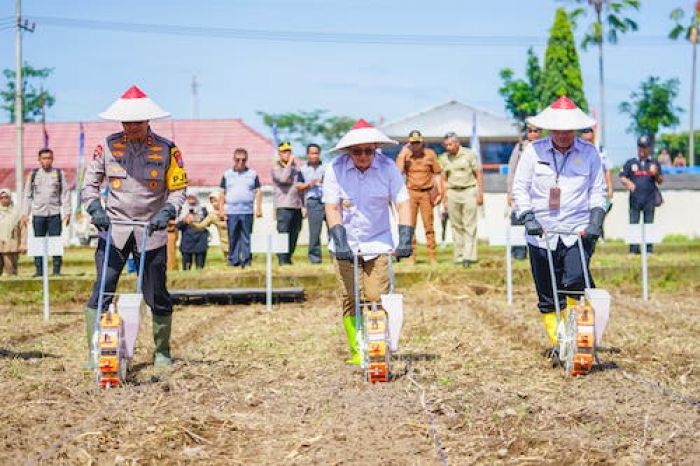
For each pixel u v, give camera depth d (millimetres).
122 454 6516
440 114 55906
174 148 9203
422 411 7559
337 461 6340
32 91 62219
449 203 17609
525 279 16953
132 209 9172
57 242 14227
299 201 18406
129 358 8734
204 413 7582
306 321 13453
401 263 18047
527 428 7008
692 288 16688
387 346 8602
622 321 12711
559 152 9266
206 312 14836
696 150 79250
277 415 7547
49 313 15094
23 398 8102
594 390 8211
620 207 33469
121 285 16625
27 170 47812
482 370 9234
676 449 6457
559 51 56781
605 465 6152
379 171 9078
